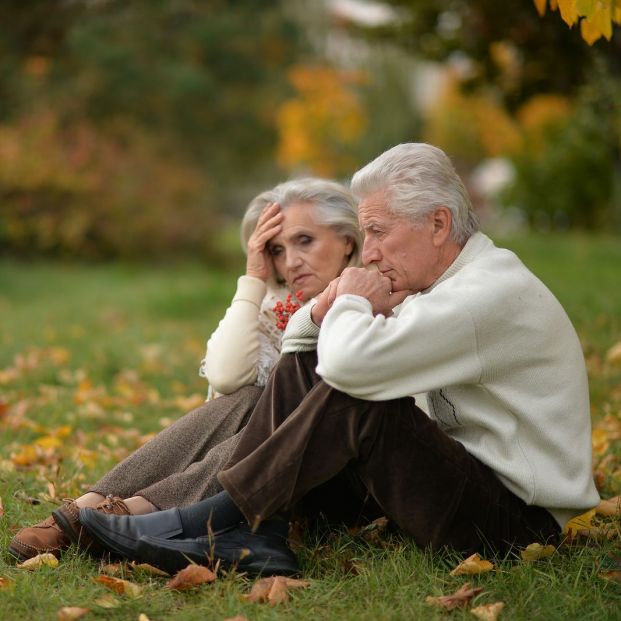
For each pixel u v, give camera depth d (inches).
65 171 1143.6
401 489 173.6
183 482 186.9
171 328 601.6
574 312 491.2
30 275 992.2
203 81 1462.8
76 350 495.5
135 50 1429.6
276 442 171.2
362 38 705.6
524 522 182.9
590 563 184.9
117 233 1175.6
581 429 180.5
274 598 168.4
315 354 181.6
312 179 222.8
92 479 255.9
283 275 221.1
